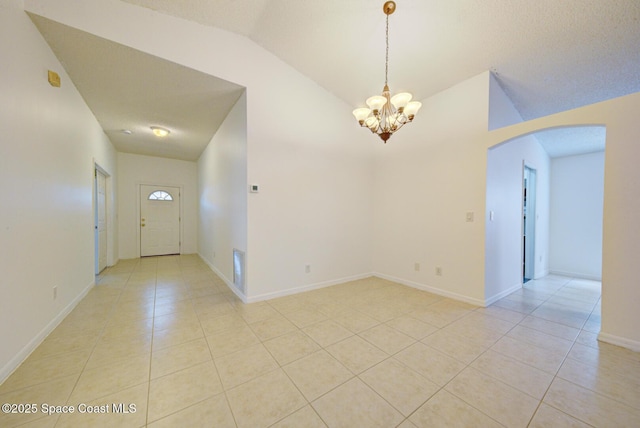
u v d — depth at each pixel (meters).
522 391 1.49
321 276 3.59
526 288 3.67
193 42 2.53
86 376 1.60
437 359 1.82
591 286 3.82
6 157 1.63
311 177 3.46
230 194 3.56
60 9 1.95
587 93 2.99
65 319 2.46
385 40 2.64
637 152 1.93
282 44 2.91
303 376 1.62
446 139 3.18
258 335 2.17
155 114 3.61
